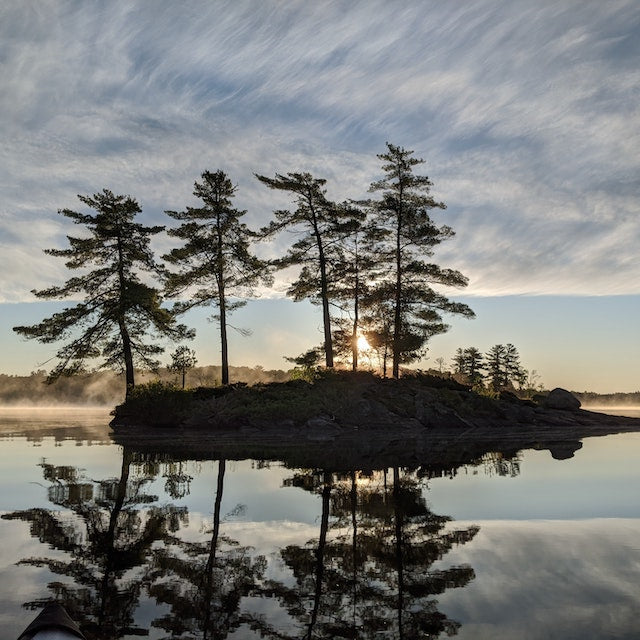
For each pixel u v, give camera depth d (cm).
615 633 283
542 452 1463
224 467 1105
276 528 557
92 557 452
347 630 296
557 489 798
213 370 10300
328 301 3788
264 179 3728
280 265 3753
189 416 2644
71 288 3328
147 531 547
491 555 443
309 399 2777
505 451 1499
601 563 416
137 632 299
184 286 3641
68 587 376
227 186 3703
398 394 3041
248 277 3678
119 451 1449
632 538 497
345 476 962
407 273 3703
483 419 3122
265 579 392
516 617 308
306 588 370
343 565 423
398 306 3691
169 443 1759
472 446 1686
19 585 381
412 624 302
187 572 410
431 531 536
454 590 357
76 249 3316
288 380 3225
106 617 321
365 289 3922
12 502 707
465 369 8662
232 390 2972
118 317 3241
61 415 5138
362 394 2966
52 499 729
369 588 366
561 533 520
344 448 1611
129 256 3388
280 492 782
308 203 3828
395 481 897
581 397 16438
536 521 576
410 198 3709
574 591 351
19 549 478
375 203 3794
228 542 501
